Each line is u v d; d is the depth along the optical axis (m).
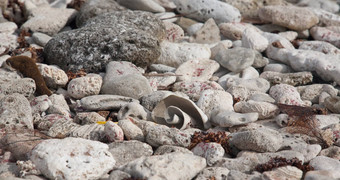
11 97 15.28
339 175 12.06
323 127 15.38
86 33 19.44
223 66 20.16
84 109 16.23
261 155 13.20
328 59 20.02
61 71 17.81
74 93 17.08
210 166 13.01
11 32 22.39
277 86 18.28
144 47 19.08
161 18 23.67
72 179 11.72
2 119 14.53
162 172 11.69
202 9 24.31
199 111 15.52
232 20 24.22
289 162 12.61
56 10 23.58
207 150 13.22
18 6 24.39
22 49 20.34
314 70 20.09
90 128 14.40
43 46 21.27
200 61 19.97
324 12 25.98
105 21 20.59
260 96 17.41
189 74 19.38
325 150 13.95
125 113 15.52
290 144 13.91
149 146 13.45
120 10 23.12
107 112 16.16
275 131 14.14
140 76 17.31
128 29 19.58
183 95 17.34
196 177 12.31
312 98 18.33
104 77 17.94
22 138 13.66
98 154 12.30
